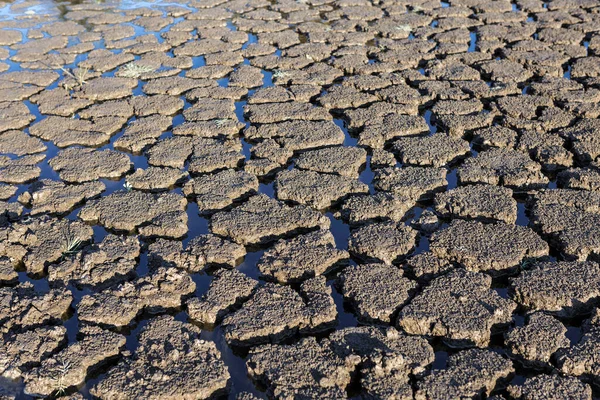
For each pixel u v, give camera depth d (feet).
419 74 6.32
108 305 4.30
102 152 5.49
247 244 4.73
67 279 4.48
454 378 3.92
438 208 4.89
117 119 5.88
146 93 6.25
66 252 4.66
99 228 4.88
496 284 4.45
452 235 4.64
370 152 5.47
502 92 6.00
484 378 3.92
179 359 4.05
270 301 4.31
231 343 4.17
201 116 5.85
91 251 4.60
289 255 4.56
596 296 4.27
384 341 4.09
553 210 4.79
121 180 5.27
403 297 4.30
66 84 6.37
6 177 5.26
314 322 4.21
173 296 4.36
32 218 4.87
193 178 5.19
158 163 5.36
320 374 3.96
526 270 4.42
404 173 5.15
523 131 5.53
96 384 3.97
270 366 4.00
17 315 4.27
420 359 4.00
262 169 5.26
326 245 4.63
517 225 4.71
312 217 4.81
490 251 4.52
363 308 4.26
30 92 6.30
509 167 5.15
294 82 6.31
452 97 5.98
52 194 5.09
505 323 4.18
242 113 5.98
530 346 4.04
